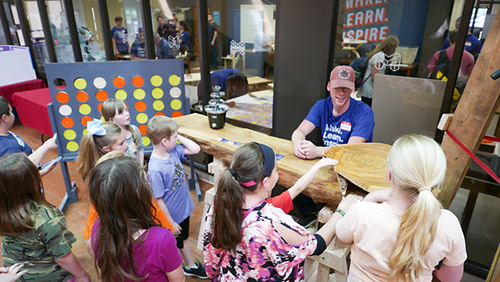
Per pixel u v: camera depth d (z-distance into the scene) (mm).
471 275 2150
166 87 2988
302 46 2480
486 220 2422
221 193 1054
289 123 2768
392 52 2426
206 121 2283
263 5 3053
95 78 2832
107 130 1623
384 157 1445
